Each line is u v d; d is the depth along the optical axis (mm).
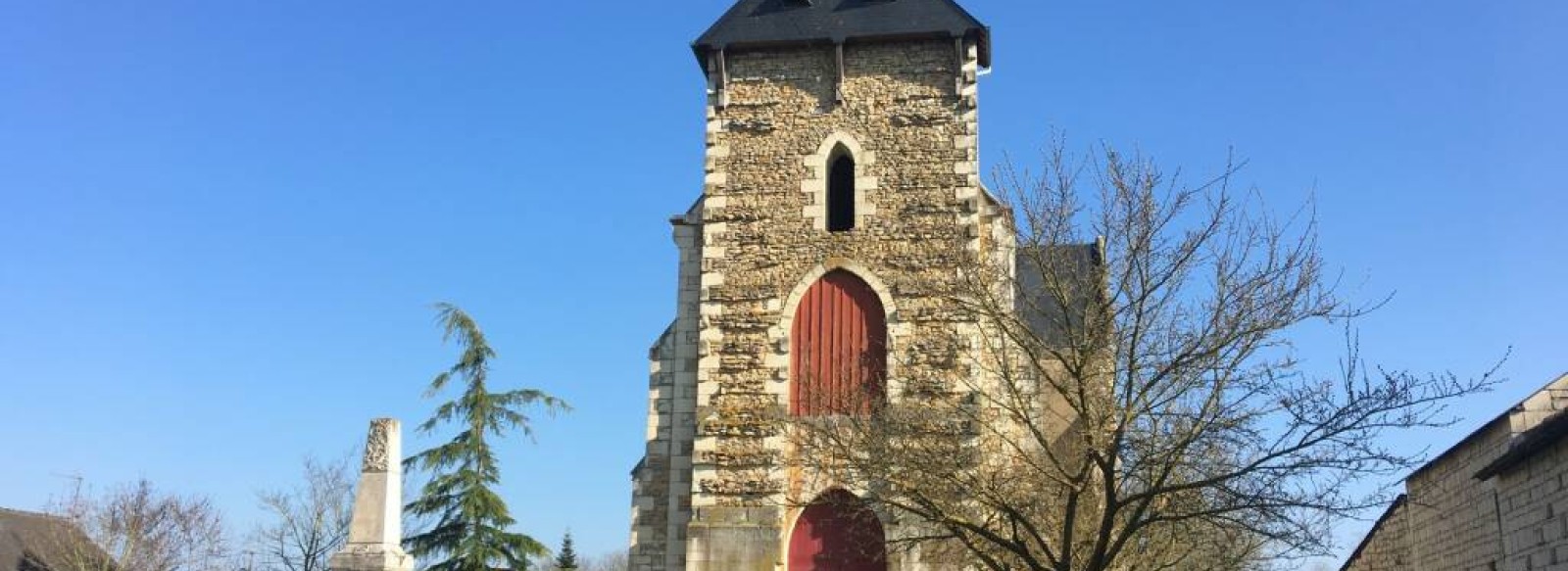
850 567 22984
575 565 50062
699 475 23875
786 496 23359
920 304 23812
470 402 31531
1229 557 20594
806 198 24969
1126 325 16609
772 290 24562
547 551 31469
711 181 25375
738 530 23375
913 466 17750
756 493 23516
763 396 24047
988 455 20000
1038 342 17172
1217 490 16281
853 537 23062
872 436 18766
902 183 24672
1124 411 16094
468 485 30844
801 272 24594
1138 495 15680
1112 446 15781
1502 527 20984
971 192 24328
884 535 22844
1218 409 16000
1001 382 20031
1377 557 31812
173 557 40969
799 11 25984
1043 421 20516
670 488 24625
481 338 32000
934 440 19344
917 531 22062
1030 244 17469
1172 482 16844
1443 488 25234
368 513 21859
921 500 17062
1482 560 22594
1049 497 19188
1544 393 20375
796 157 25219
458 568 30406
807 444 21016
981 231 24328
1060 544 18734
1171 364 16078
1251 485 15844
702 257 25484
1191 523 19125
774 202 25062
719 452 23906
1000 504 16828
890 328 23766
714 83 25844
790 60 25797
